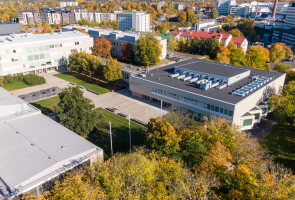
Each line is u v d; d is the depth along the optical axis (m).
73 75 103.12
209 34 152.75
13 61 95.38
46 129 48.03
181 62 95.50
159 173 35.94
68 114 54.38
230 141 43.91
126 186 32.91
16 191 32.91
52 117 64.50
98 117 57.25
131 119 65.56
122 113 69.00
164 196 31.14
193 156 41.38
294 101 58.88
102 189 32.16
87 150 41.75
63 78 99.44
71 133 47.19
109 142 55.34
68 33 119.00
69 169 38.50
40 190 35.78
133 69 93.31
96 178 33.66
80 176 34.03
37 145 42.22
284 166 48.22
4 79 92.06
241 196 31.62
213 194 32.50
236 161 41.09
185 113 66.06
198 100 63.66
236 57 103.75
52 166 37.09
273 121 67.00
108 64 86.50
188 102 66.25
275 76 77.94
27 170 36.16
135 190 32.47
